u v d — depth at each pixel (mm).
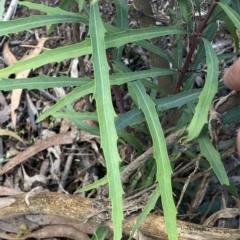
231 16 187
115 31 227
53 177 352
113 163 160
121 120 219
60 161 357
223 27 337
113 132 160
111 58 259
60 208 272
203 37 219
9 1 449
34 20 196
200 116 181
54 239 315
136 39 194
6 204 288
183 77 244
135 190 260
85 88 199
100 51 164
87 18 207
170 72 229
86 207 264
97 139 353
